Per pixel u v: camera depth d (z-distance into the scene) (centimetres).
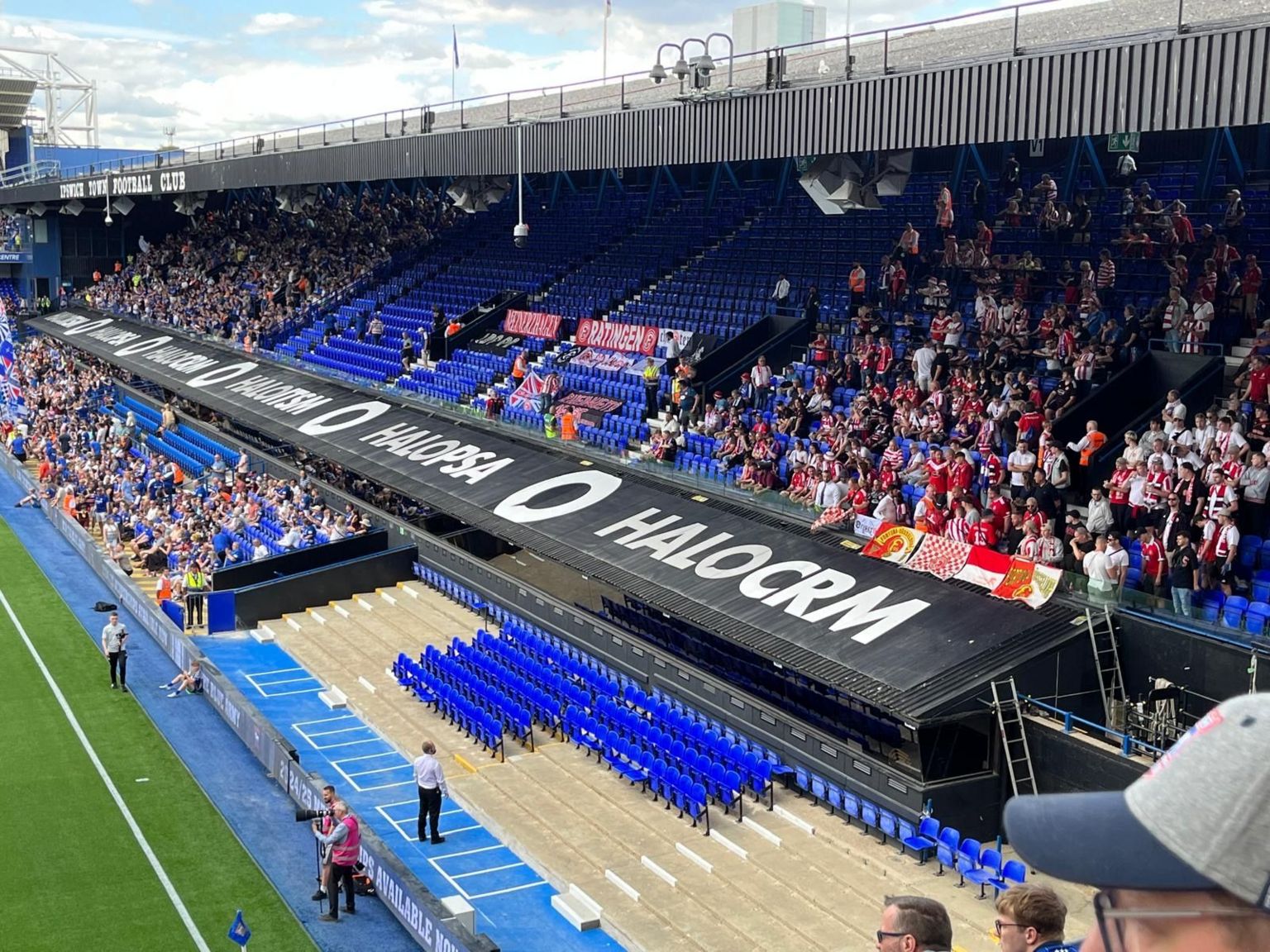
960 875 2039
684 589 2775
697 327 4059
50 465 5441
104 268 9100
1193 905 157
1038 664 2123
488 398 4272
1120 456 2527
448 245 6009
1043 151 3728
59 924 2030
